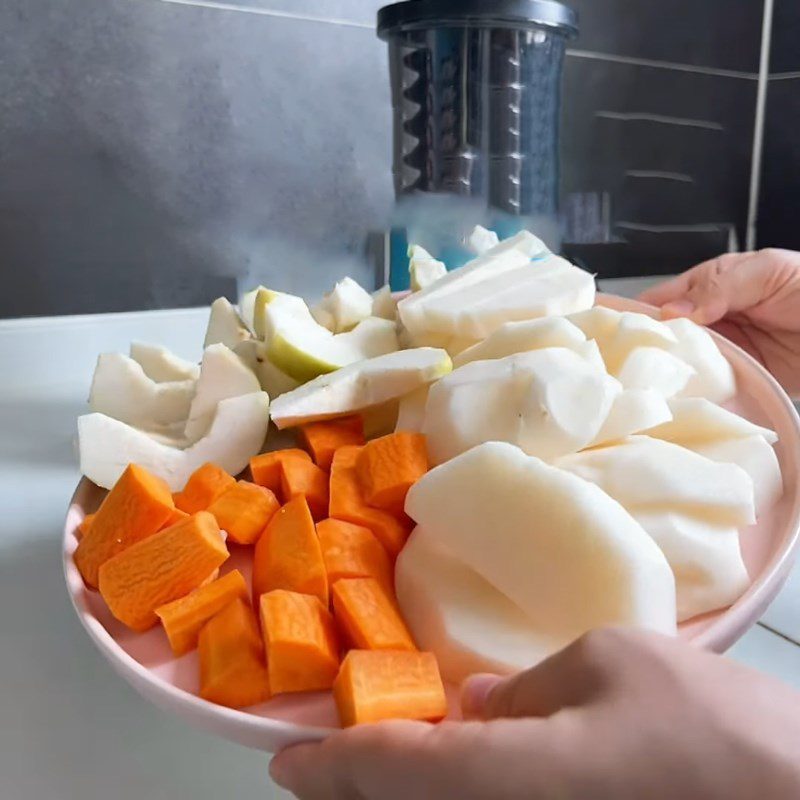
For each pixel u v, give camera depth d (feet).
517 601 0.94
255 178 2.77
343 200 2.93
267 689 0.94
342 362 1.59
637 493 1.05
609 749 0.63
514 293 1.52
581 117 3.31
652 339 1.36
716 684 0.66
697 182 3.66
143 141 2.57
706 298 2.01
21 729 1.15
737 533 1.07
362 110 2.89
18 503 1.75
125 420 1.82
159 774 1.08
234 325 1.92
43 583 1.47
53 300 2.56
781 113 3.62
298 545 1.09
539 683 0.73
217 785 1.07
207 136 2.66
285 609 0.97
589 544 0.89
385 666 0.89
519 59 2.64
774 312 2.04
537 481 0.94
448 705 0.90
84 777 1.08
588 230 3.45
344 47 2.80
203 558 1.06
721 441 1.21
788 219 3.65
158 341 2.66
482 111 2.66
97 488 1.46
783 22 3.54
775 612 1.34
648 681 0.67
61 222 2.52
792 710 0.64
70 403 2.35
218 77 2.63
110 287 2.63
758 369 1.43
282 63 2.72
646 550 0.90
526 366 1.18
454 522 1.00
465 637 0.94
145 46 2.50
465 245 2.49
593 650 0.71
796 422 1.28
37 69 2.38
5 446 2.05
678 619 0.99
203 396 1.59
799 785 0.58
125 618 1.06
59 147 2.46
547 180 2.88
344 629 1.00
